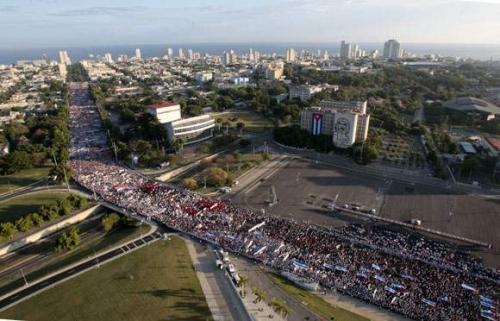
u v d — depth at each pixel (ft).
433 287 465.88
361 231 614.75
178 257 533.55
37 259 556.51
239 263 522.88
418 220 650.02
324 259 527.40
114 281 480.23
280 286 469.57
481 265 520.42
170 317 413.39
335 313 422.41
